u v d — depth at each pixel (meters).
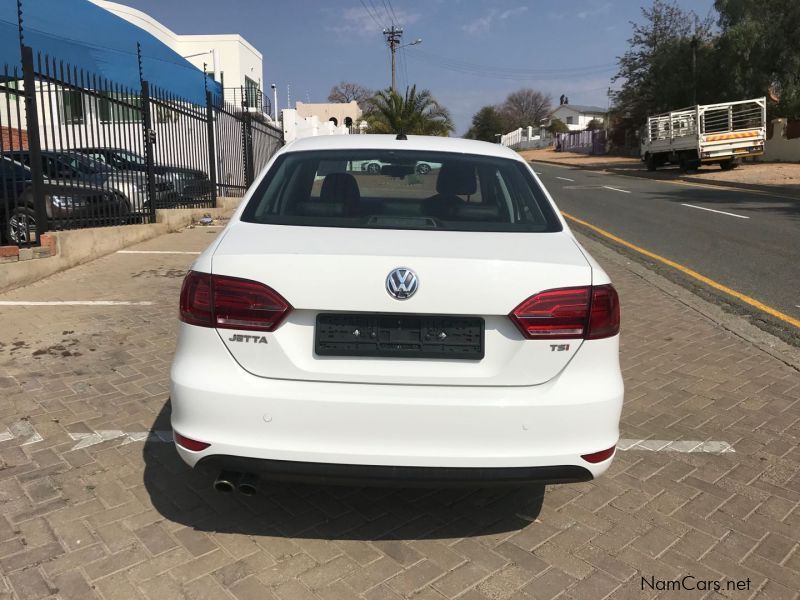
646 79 40.88
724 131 25.80
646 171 30.81
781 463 3.63
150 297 6.89
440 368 2.50
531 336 2.50
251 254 2.54
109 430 3.85
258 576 2.61
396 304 2.45
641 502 3.22
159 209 11.87
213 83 15.71
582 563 2.75
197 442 2.52
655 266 8.95
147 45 12.90
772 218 13.45
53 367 4.82
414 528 2.98
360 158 3.43
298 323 2.50
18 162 8.73
